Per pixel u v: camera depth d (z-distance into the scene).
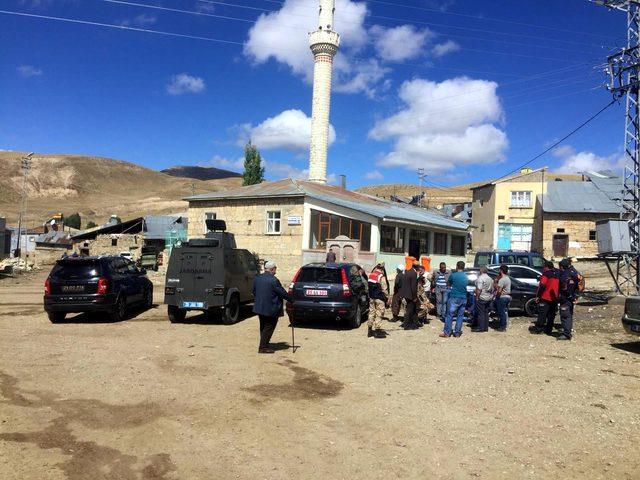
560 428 6.02
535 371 8.72
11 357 9.35
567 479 4.73
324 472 4.76
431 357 9.78
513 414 6.50
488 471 4.86
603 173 30.66
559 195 44.53
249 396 7.09
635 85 17.20
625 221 17.16
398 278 14.43
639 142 17.30
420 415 6.40
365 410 6.56
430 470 4.85
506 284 13.20
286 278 26.70
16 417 6.09
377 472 4.79
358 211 27.83
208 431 5.74
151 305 17.31
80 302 13.33
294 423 6.05
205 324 13.76
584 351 10.47
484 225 49.16
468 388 7.63
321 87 48.72
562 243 42.78
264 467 4.84
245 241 31.72
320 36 48.03
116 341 11.06
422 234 33.56
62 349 10.12
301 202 29.61
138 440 5.45
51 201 182.50
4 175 191.62
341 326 13.72
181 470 4.75
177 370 8.48
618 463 5.09
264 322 10.03
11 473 4.57
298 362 9.23
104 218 146.25
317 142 48.94
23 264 43.97
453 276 12.23
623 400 7.12
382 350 10.41
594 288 21.89
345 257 25.66
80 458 4.97
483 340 11.72
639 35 17.09
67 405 6.59
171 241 39.56
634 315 10.43
